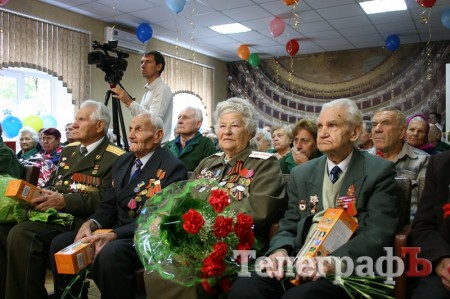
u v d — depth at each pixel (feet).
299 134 7.50
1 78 17.28
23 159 13.84
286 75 29.14
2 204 7.06
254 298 4.56
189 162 9.32
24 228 6.68
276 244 5.25
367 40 24.79
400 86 26.05
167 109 10.03
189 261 4.53
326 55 27.94
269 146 12.56
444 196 5.02
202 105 27.89
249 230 4.69
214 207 4.64
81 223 7.18
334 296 4.50
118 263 5.76
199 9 18.89
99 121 7.73
